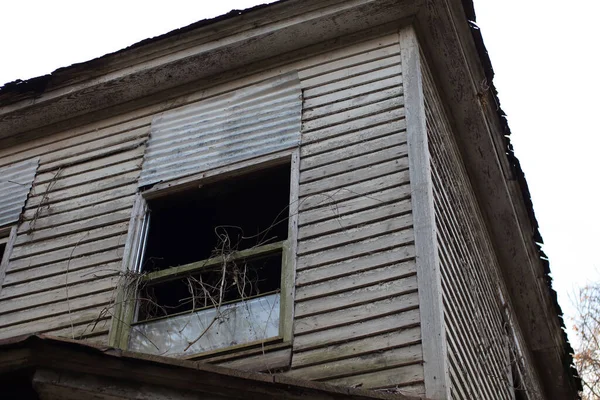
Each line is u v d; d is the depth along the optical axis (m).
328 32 8.84
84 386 4.94
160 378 4.95
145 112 9.31
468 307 7.76
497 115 9.41
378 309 6.48
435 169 7.78
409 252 6.74
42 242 8.44
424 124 7.71
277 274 8.68
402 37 8.59
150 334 7.08
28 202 8.96
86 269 7.93
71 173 9.05
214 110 8.91
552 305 11.28
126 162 8.87
